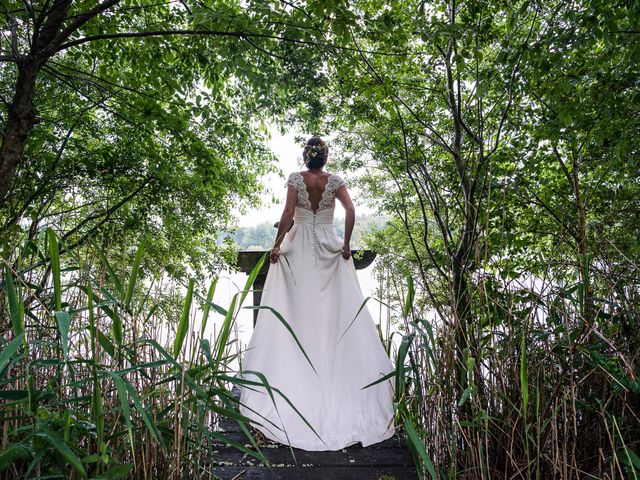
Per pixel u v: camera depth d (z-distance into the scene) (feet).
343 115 14.44
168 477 6.22
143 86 14.97
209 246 17.81
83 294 7.57
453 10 11.05
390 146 14.12
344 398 9.94
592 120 10.84
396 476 7.68
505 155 13.06
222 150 15.97
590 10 9.41
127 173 14.83
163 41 13.24
